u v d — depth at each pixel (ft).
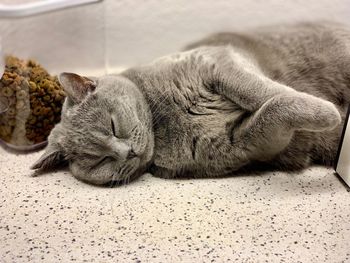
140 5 1.61
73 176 1.16
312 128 1.00
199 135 1.08
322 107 0.99
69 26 1.40
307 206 0.98
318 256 0.84
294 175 1.11
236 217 0.95
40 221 0.97
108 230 0.93
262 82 1.06
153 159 1.12
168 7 1.62
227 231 0.91
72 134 1.08
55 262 0.86
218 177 1.12
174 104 1.10
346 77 1.19
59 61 1.42
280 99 1.01
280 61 1.23
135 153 1.04
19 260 0.87
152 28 1.65
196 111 1.09
